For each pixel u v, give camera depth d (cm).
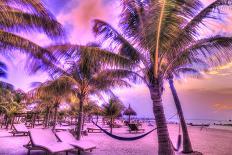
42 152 875
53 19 586
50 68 768
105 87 977
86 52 661
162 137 586
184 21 575
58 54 702
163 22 548
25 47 673
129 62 662
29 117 2798
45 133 834
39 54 698
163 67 673
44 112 2800
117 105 2178
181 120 982
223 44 618
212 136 2164
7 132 1859
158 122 597
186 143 949
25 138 1408
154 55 622
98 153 908
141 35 598
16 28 625
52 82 1109
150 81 633
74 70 1091
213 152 1062
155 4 538
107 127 3069
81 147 831
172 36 579
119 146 1159
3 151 886
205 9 591
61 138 871
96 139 1520
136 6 608
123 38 662
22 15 603
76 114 3706
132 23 632
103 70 816
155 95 613
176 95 1027
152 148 1116
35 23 607
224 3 555
